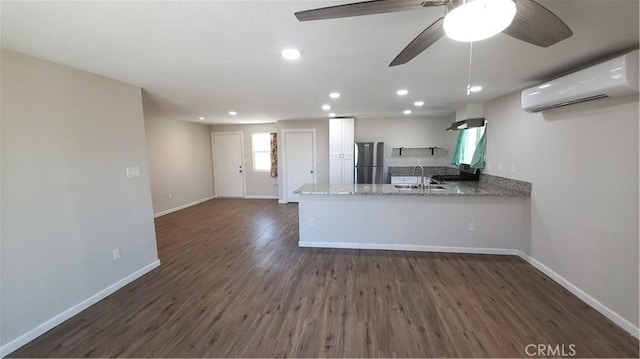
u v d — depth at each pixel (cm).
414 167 633
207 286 279
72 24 154
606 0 134
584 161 237
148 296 262
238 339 200
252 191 774
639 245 193
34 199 208
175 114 541
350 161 626
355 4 107
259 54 206
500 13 96
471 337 198
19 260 199
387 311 231
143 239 307
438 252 360
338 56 212
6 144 192
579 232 244
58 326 219
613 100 208
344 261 336
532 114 309
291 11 143
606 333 199
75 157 236
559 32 128
